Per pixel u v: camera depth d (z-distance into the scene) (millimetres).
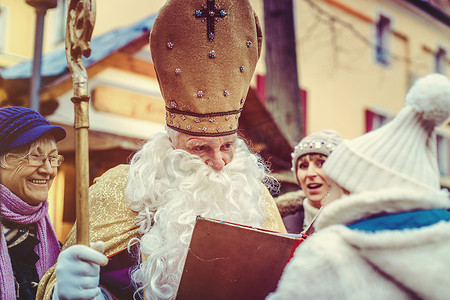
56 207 3939
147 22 4621
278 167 4094
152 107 4395
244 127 4094
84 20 1300
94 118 4039
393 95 7590
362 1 7254
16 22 4250
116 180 1774
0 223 1476
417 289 1066
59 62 4027
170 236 1595
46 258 1742
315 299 1118
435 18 8195
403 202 1128
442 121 1194
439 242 1066
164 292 1562
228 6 1662
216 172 1706
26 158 1647
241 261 1349
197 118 1665
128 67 4266
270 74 4977
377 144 1201
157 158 1733
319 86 6609
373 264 1114
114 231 1659
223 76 1671
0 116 1671
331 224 1214
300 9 6418
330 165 1251
